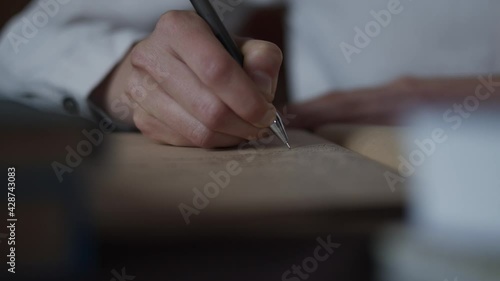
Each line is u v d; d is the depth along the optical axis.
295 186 0.25
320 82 0.90
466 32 0.85
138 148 0.42
